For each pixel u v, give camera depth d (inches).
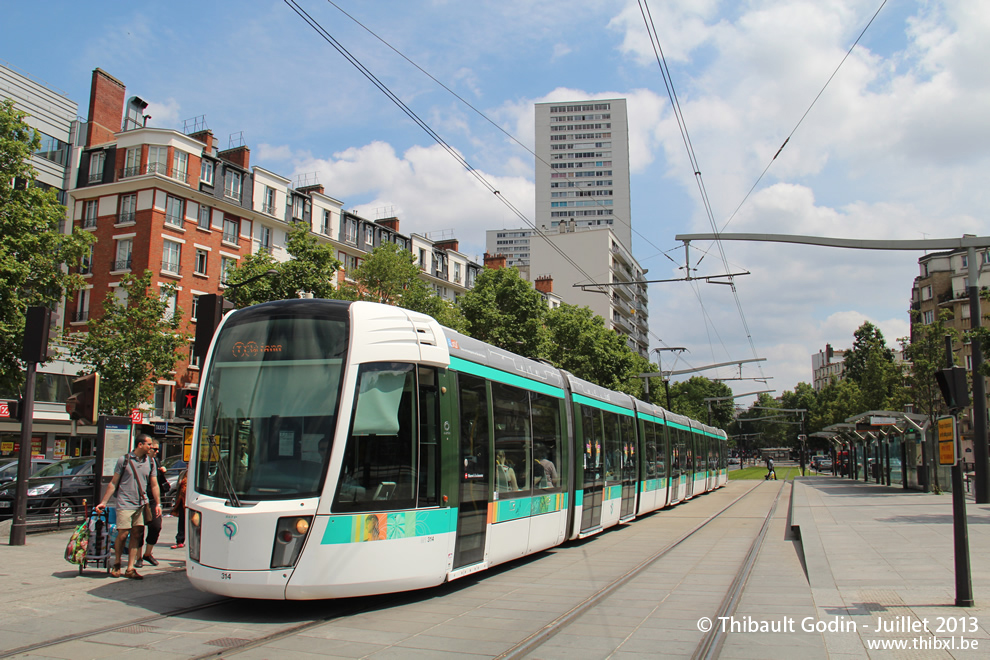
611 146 6476.4
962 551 328.2
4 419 1332.4
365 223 2256.4
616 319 3900.1
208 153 1760.6
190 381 1669.5
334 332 351.3
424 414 368.2
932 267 2635.3
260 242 1883.6
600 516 643.5
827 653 262.5
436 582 362.0
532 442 499.5
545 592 385.7
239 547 317.1
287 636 286.7
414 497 354.0
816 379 7032.5
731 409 4069.9
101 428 534.6
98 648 263.7
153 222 1626.5
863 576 419.5
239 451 334.0
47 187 1716.3
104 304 1136.2
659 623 315.3
